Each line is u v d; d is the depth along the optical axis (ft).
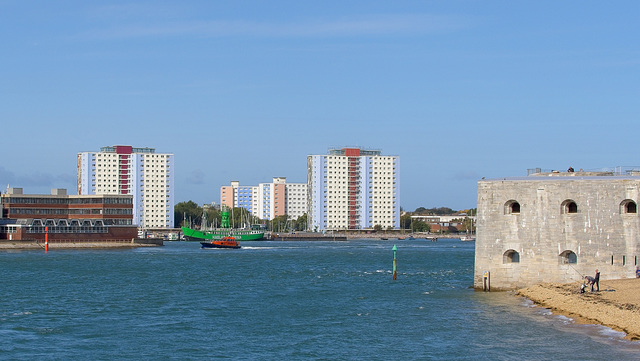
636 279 286.87
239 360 209.05
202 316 282.15
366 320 268.00
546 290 291.17
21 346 227.40
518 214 305.53
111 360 210.38
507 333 235.20
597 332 232.32
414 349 219.00
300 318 274.98
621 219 289.74
